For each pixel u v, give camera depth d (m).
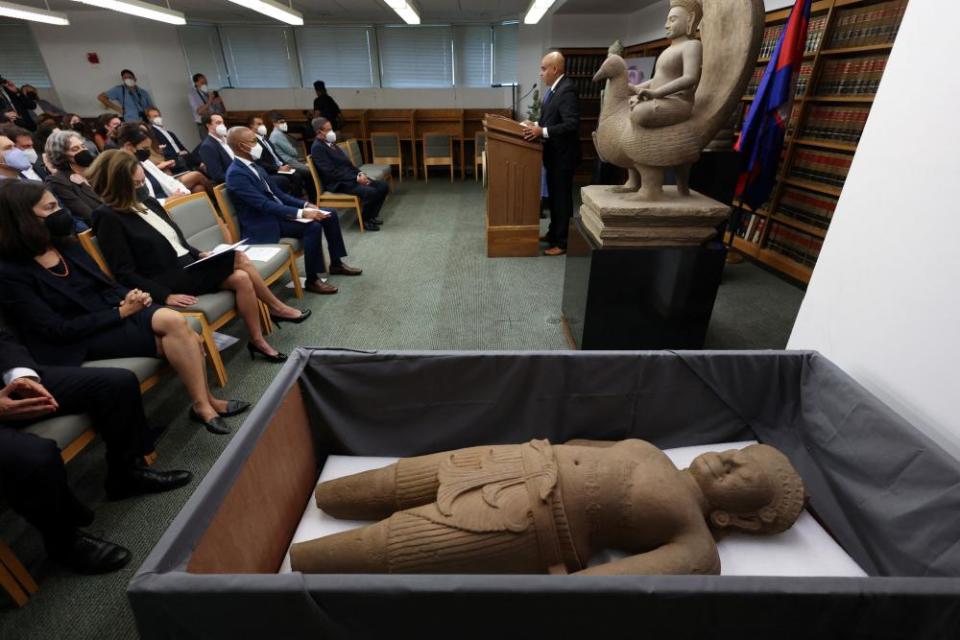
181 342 1.80
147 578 0.72
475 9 6.93
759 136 3.12
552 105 3.66
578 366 1.38
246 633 0.75
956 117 0.98
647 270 2.03
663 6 5.36
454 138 7.72
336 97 8.40
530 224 3.89
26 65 7.91
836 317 1.37
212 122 4.38
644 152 1.90
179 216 2.52
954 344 1.01
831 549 1.13
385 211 5.60
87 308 1.77
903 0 2.53
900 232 1.13
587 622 0.73
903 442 1.05
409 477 1.18
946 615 0.71
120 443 1.54
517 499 0.99
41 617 1.23
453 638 0.76
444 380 1.41
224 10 7.20
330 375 1.39
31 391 1.37
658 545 1.04
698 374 1.38
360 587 0.70
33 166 3.44
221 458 0.99
